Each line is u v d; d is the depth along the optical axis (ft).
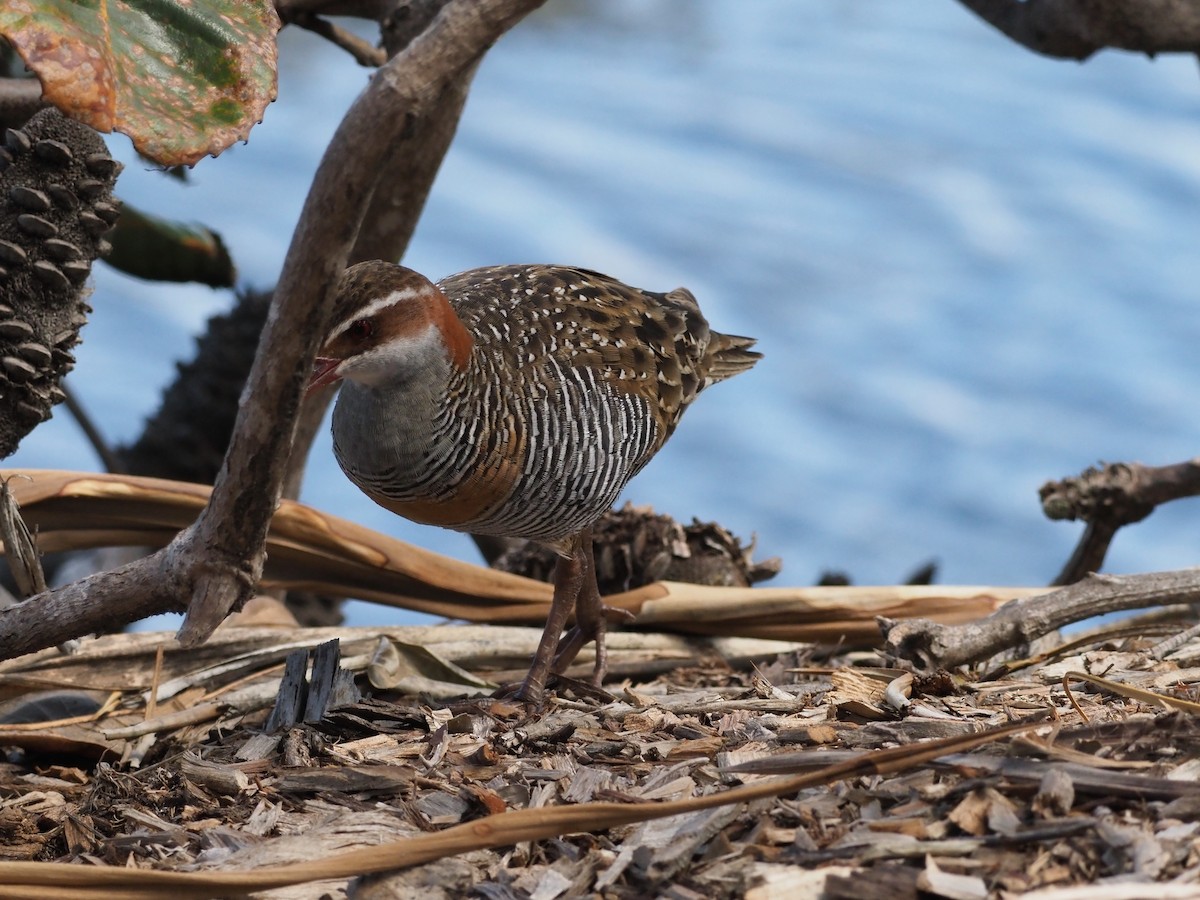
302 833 21.16
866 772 18.86
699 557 35.29
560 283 30.30
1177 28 31.60
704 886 18.56
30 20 19.06
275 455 20.65
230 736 27.50
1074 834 18.17
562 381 28.48
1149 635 31.04
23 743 26.23
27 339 22.27
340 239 19.22
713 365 33.55
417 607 33.40
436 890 19.10
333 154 18.76
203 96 20.47
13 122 29.30
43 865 18.28
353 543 32.19
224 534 21.34
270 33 21.01
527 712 27.58
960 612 32.99
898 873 17.87
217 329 40.22
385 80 18.43
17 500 29.81
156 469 40.14
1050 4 32.78
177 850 21.57
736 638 33.88
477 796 21.81
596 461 29.09
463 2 18.47
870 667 29.86
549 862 19.89
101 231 22.48
